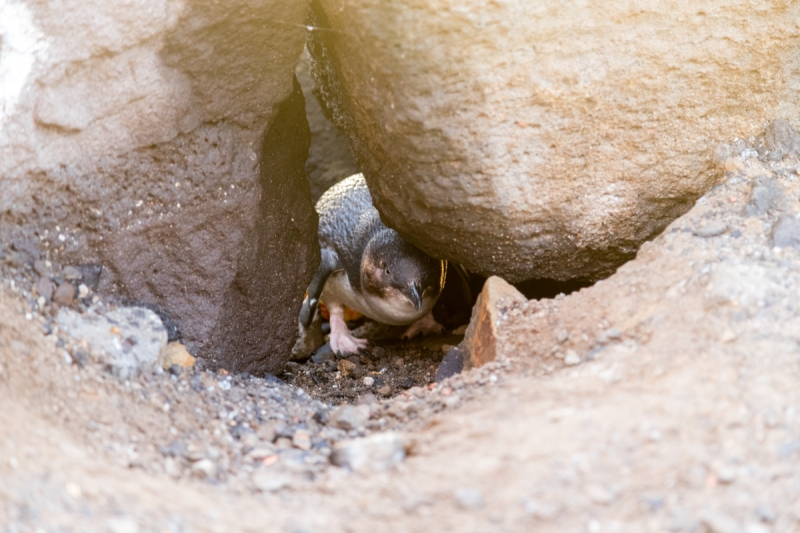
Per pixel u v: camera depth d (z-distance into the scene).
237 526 2.08
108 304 3.36
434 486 2.21
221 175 3.63
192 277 3.67
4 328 2.71
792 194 3.48
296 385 4.74
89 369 2.91
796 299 2.80
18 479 2.01
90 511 1.99
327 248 5.82
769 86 3.56
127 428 2.71
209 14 3.19
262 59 3.50
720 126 3.60
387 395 4.55
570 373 2.87
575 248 3.80
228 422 3.13
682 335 2.77
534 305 3.47
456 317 6.20
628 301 3.13
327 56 3.77
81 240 3.27
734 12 3.37
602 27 3.25
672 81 3.44
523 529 2.01
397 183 3.72
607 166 3.56
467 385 3.15
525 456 2.26
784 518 2.03
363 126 3.63
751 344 2.61
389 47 3.11
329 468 2.55
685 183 3.64
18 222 3.06
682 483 2.12
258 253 3.97
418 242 4.23
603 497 2.08
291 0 3.34
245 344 4.12
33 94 2.95
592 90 3.34
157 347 3.26
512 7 3.08
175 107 3.33
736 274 2.92
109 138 3.20
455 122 3.29
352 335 6.15
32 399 2.52
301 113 4.23
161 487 2.27
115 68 3.11
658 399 2.44
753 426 2.29
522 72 3.23
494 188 3.48
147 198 3.44
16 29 2.90
